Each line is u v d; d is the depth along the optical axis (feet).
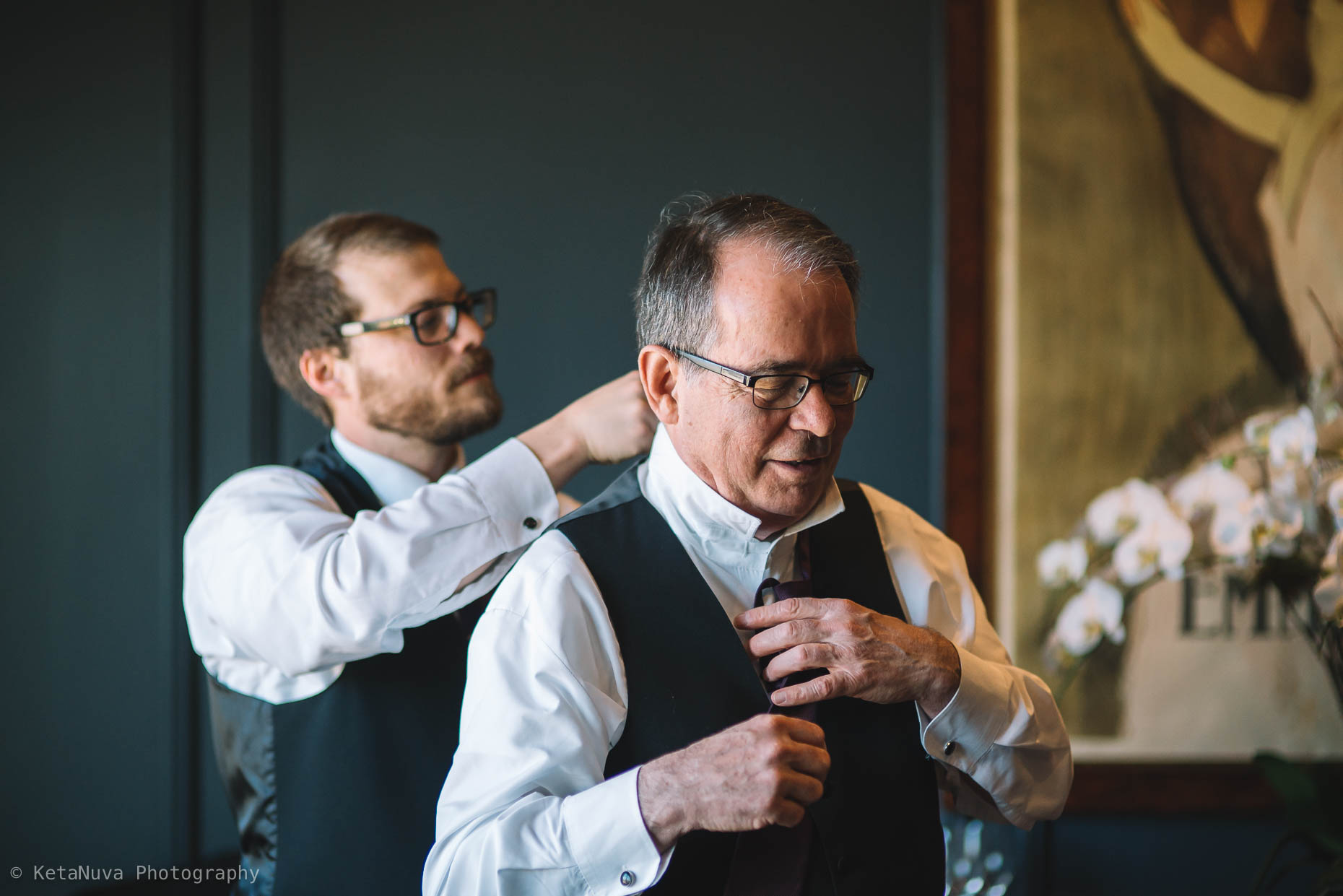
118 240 7.79
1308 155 7.43
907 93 7.81
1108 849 7.45
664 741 3.36
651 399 3.59
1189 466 7.41
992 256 7.52
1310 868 7.42
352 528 4.33
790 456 3.28
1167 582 7.38
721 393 3.28
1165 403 7.45
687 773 3.00
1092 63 7.50
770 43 7.83
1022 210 7.50
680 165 7.80
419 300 5.09
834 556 3.85
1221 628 7.36
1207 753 7.35
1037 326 7.49
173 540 7.68
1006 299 7.50
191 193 7.75
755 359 3.20
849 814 3.39
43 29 7.80
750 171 7.80
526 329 7.75
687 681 3.42
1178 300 7.47
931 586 3.98
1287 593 5.24
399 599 4.18
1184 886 7.45
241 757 4.76
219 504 4.89
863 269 7.75
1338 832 5.26
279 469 5.16
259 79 7.74
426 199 7.77
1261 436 5.60
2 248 7.77
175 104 7.74
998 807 3.83
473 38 7.81
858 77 7.82
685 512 3.56
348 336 5.06
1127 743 7.36
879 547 3.95
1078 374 7.47
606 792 3.08
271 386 7.75
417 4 7.81
